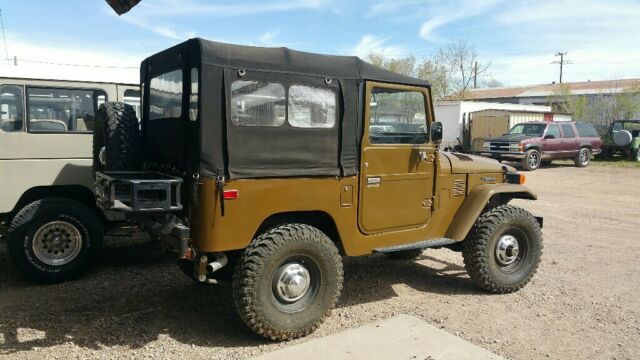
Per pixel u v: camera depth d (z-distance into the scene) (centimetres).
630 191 1409
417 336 417
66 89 589
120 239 739
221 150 382
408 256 656
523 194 582
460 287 560
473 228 534
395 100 475
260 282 392
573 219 988
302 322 413
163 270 598
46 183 574
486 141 1995
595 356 400
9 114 556
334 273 427
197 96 377
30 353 383
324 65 424
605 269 639
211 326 439
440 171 513
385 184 469
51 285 543
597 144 2152
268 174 400
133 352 388
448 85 4184
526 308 500
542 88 4853
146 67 499
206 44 373
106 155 468
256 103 394
